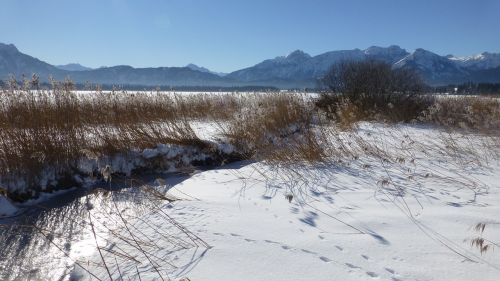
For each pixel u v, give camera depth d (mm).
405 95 13125
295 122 9266
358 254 3053
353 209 4199
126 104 8453
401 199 4543
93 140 6539
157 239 3471
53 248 3709
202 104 11391
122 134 6867
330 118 11469
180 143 7270
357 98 13016
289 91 12180
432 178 5496
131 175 6430
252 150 7773
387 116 11844
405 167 6207
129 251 3295
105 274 2955
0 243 3836
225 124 9445
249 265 2875
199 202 4543
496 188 4984
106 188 5773
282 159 6668
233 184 5414
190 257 3045
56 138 6039
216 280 2668
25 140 5668
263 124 8344
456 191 4855
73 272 3113
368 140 8297
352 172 5945
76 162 6062
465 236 3381
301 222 3799
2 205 4855
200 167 7070
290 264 2881
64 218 4570
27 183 5441
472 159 6680
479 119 10273
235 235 3461
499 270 2777
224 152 7570
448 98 13852
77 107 7078
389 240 3328
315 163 6480
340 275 2711
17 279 3145
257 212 4137
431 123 11531
